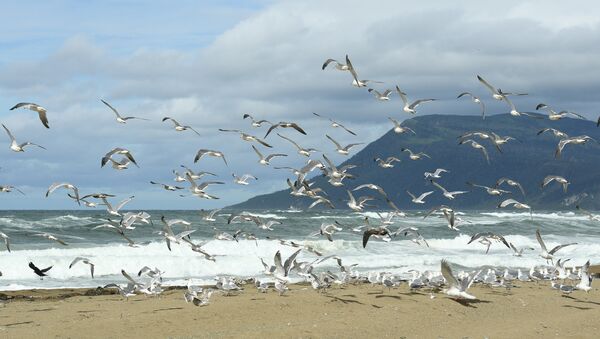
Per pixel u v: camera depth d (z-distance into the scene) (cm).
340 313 2336
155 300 2631
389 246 5156
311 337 2028
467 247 5406
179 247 4534
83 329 2081
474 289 2902
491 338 2120
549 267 3162
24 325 2166
